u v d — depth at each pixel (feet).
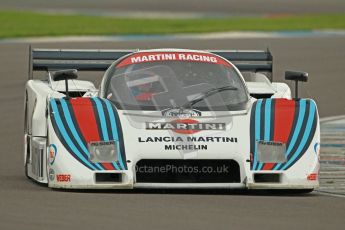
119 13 428.15
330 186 106.73
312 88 197.57
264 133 98.22
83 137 95.76
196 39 290.97
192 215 81.35
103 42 279.28
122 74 108.37
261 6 476.13
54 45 266.16
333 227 78.18
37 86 116.37
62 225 75.77
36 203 86.12
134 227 75.36
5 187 98.68
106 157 94.53
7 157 127.13
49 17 383.04
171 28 330.75
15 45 265.75
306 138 98.22
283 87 121.08
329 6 476.13
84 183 92.94
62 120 97.55
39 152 101.45
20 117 160.25
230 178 96.63
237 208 85.87
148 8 460.96
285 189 97.19
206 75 108.58
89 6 470.39
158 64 109.70
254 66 127.65
